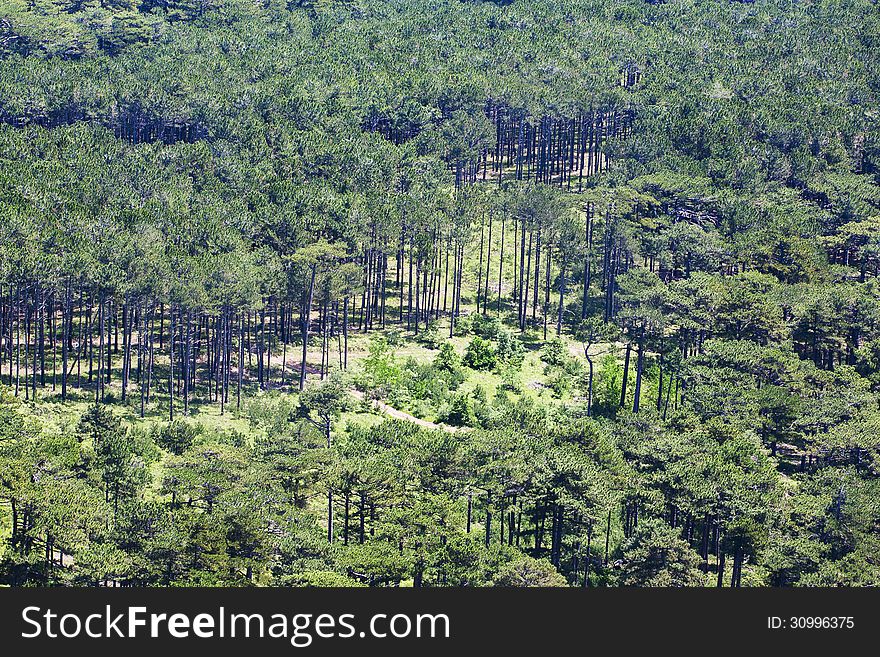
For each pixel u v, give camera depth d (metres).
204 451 103.88
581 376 163.75
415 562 96.50
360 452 111.19
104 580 87.25
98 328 158.38
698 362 154.00
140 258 137.50
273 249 163.12
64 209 160.00
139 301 137.50
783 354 152.75
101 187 171.75
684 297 164.75
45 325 157.12
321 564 94.50
